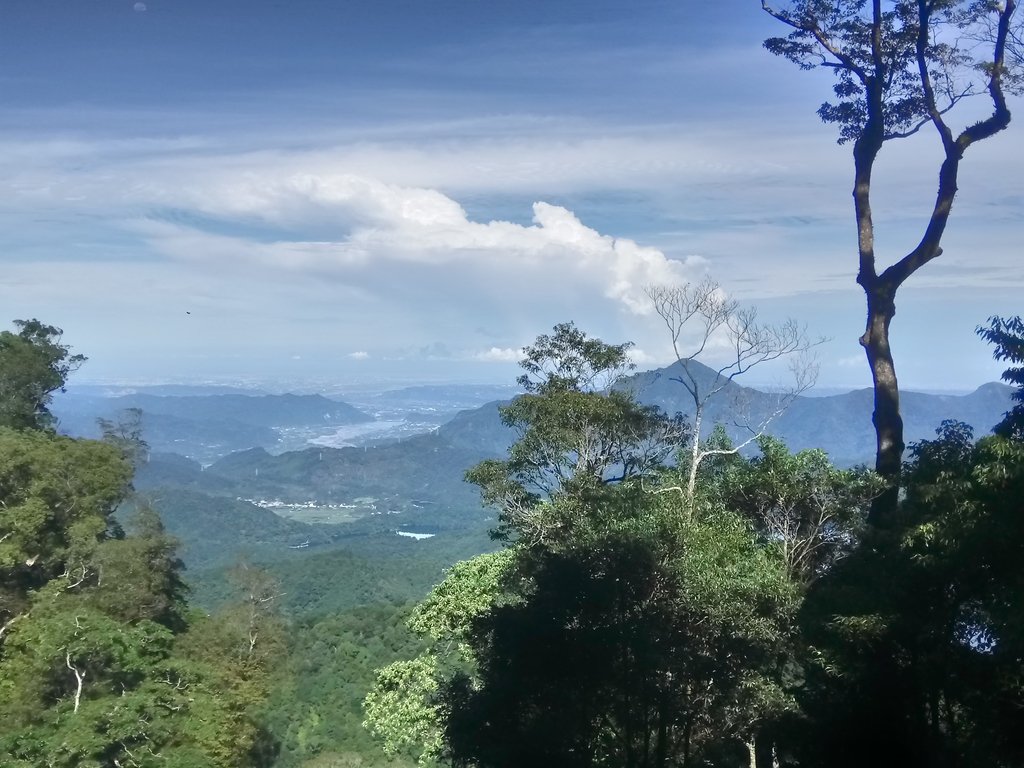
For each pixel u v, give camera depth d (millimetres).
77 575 26031
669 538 11367
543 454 19562
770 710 10344
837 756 9375
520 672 9742
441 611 20297
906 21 14570
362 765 26000
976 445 9352
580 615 10109
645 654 9688
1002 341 9109
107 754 18062
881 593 9508
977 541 8258
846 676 9484
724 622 10461
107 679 20250
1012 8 13680
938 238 13711
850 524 13938
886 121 14898
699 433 16047
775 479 14578
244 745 23297
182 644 26719
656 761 10422
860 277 14438
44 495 26609
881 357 14062
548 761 9094
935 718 9383
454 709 10172
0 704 19656
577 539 11648
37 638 20625
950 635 8930
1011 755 8172
